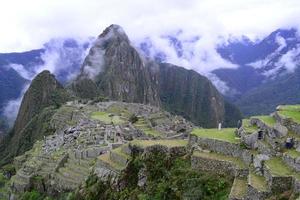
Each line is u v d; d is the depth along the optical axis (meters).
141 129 91.31
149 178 36.94
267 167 28.22
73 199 45.41
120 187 39.03
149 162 37.91
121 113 133.50
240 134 35.25
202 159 33.62
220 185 31.25
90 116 123.19
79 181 55.78
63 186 59.28
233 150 33.44
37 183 67.25
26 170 73.38
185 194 32.50
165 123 111.62
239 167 30.98
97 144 66.62
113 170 41.19
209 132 38.28
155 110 170.62
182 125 114.00
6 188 78.19
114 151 44.06
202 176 32.81
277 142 30.50
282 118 32.56
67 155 65.44
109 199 39.28
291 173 27.06
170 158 36.91
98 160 45.41
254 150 32.09
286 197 25.91
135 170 38.72
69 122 130.38
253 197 27.12
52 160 70.19
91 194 41.94
